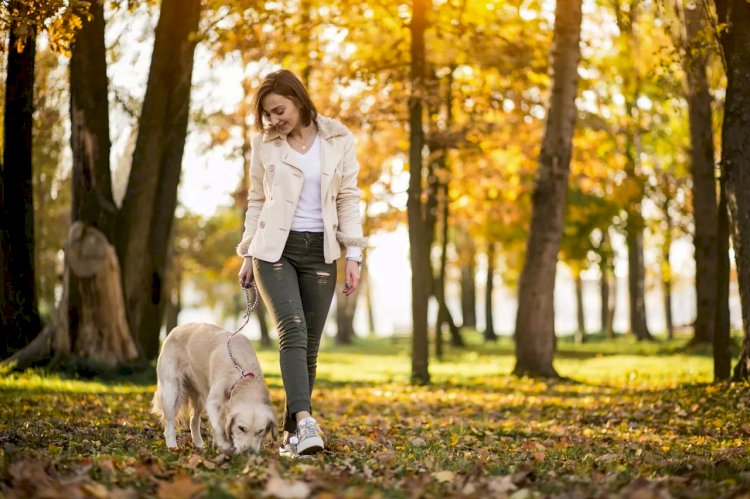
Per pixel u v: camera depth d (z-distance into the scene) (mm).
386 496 3885
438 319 25344
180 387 6199
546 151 16281
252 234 5578
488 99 18219
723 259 11656
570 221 28875
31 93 12414
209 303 56875
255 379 5461
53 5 8188
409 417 9836
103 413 8766
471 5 16609
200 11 14609
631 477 4723
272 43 16344
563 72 16031
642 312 32875
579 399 12102
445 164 21047
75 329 13703
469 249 37781
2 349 13648
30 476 4059
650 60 13781
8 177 12914
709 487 4242
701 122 21219
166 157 14734
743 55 9867
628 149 25469
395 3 15414
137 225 14211
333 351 36594
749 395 9422
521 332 16484
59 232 25328
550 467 5285
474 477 4484
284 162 5371
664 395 10977
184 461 5074
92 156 13836
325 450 5781
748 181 9875
